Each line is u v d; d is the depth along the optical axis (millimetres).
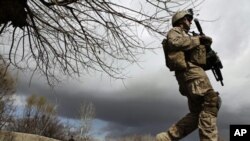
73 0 7141
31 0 7387
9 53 8195
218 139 4312
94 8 7156
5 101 21531
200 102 4457
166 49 4738
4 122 23156
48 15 7469
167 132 4527
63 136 40000
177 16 4812
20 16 6215
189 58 4609
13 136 26281
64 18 7391
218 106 4363
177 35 4559
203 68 4746
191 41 4520
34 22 7523
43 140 29734
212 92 4352
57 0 7102
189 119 4523
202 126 4262
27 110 37188
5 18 6082
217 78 4754
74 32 7598
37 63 8352
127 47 7371
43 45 8039
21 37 7996
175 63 4543
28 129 35656
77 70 8102
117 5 7043
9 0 5992
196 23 4773
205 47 4637
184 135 4516
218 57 4680
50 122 38625
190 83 4492
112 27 7285
